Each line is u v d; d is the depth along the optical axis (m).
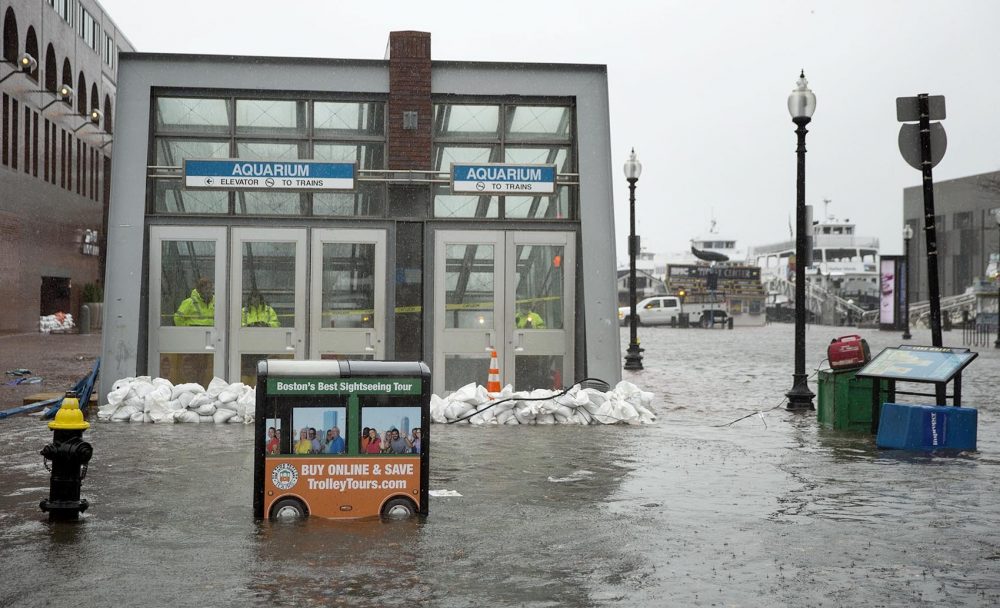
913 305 88.06
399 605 6.63
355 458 9.14
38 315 45.12
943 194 99.50
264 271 17.55
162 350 17.38
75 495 8.95
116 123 17.41
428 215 17.84
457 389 17.78
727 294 84.75
